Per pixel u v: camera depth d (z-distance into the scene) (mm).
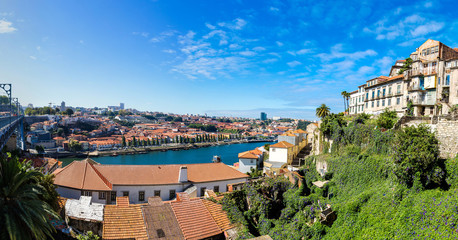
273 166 81812
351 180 39812
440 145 29844
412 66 56781
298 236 33531
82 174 44094
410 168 27656
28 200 22594
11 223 20141
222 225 35750
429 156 26953
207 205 38812
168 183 45531
